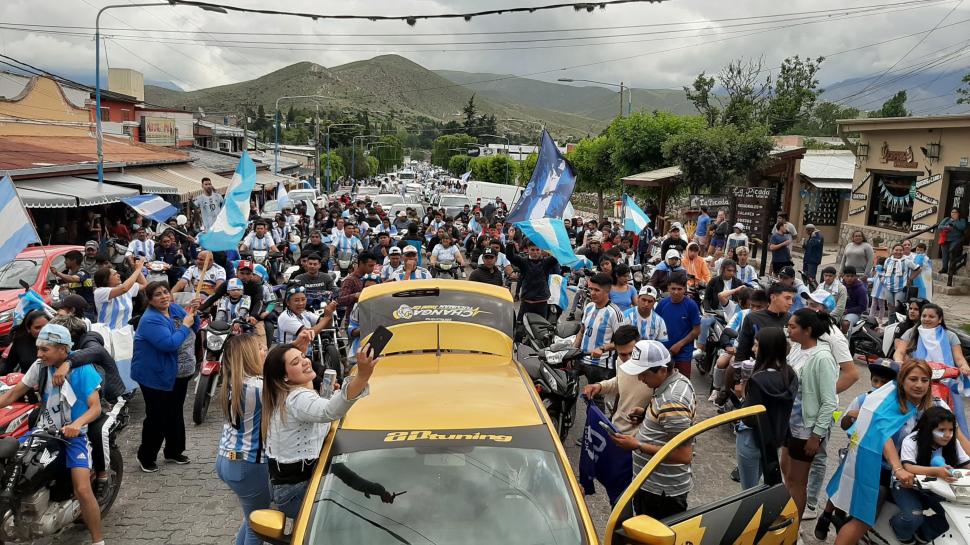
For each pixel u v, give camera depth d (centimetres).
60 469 549
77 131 2580
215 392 946
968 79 3822
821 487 678
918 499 501
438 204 3653
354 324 774
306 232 2288
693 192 2766
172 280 1426
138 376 695
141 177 2281
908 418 502
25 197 1559
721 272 1093
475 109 19900
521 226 1083
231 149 5678
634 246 1870
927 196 2153
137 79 4625
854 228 2534
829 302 919
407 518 369
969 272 1870
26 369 714
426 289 670
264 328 964
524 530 367
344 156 10556
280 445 448
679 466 478
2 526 534
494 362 566
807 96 5147
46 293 1072
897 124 2267
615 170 3712
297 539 354
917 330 798
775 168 2856
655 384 496
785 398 527
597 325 780
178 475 714
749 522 420
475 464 395
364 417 436
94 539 560
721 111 4438
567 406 765
